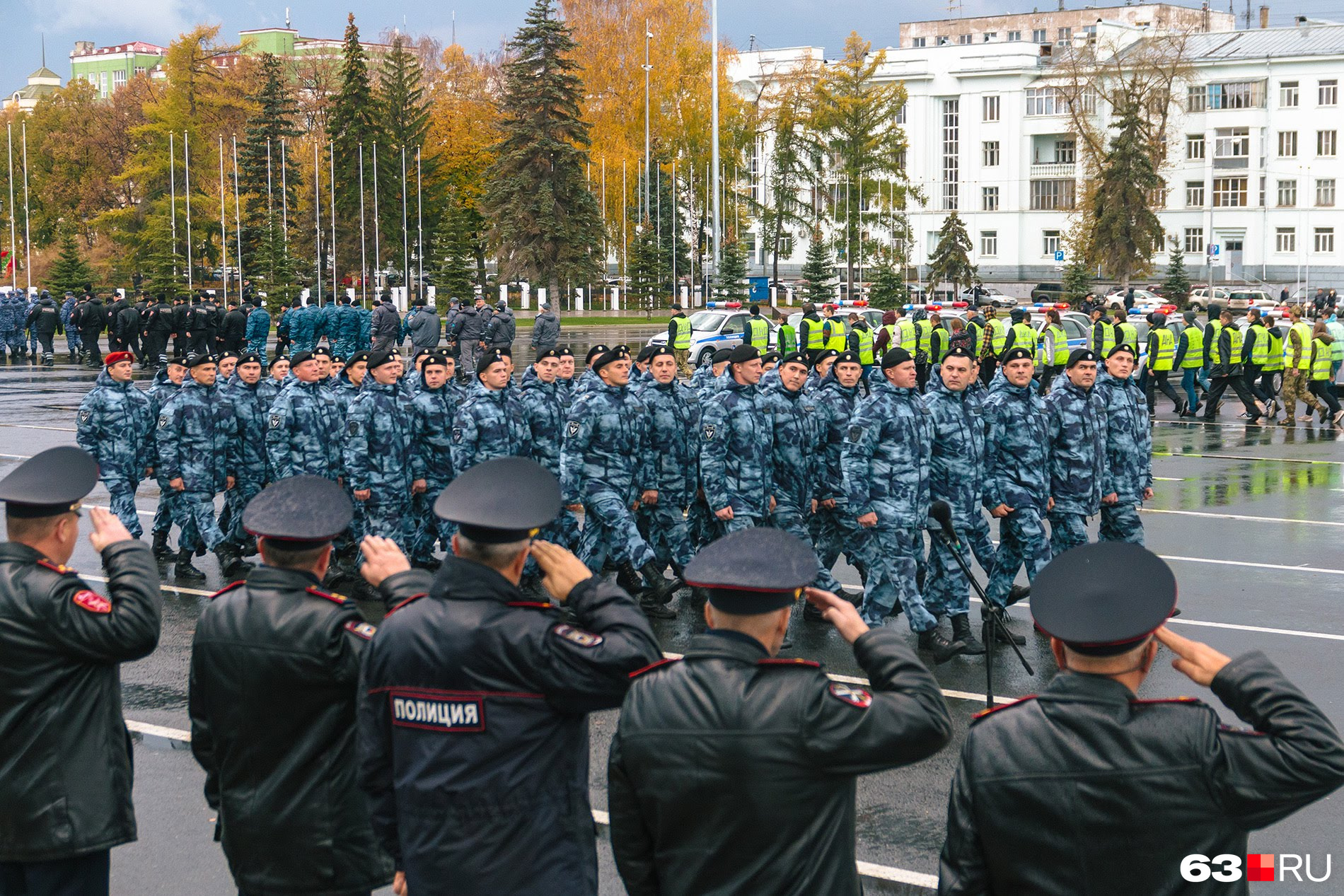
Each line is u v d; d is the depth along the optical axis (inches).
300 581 163.5
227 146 3132.4
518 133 2111.2
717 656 130.6
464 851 137.0
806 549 134.0
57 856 166.6
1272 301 2677.2
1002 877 126.9
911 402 365.4
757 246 3651.6
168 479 456.1
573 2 2669.8
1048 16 4217.5
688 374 1184.8
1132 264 2576.3
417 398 462.0
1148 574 124.6
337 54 3563.0
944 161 3454.7
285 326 1348.4
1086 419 392.5
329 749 160.9
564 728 140.6
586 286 2479.1
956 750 285.1
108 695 173.3
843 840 130.8
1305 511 587.5
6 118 3582.7
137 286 1491.1
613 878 220.2
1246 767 118.6
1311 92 3063.5
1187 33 2829.7
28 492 168.4
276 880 161.0
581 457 407.2
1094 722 122.2
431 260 2719.0
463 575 141.5
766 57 3602.4
